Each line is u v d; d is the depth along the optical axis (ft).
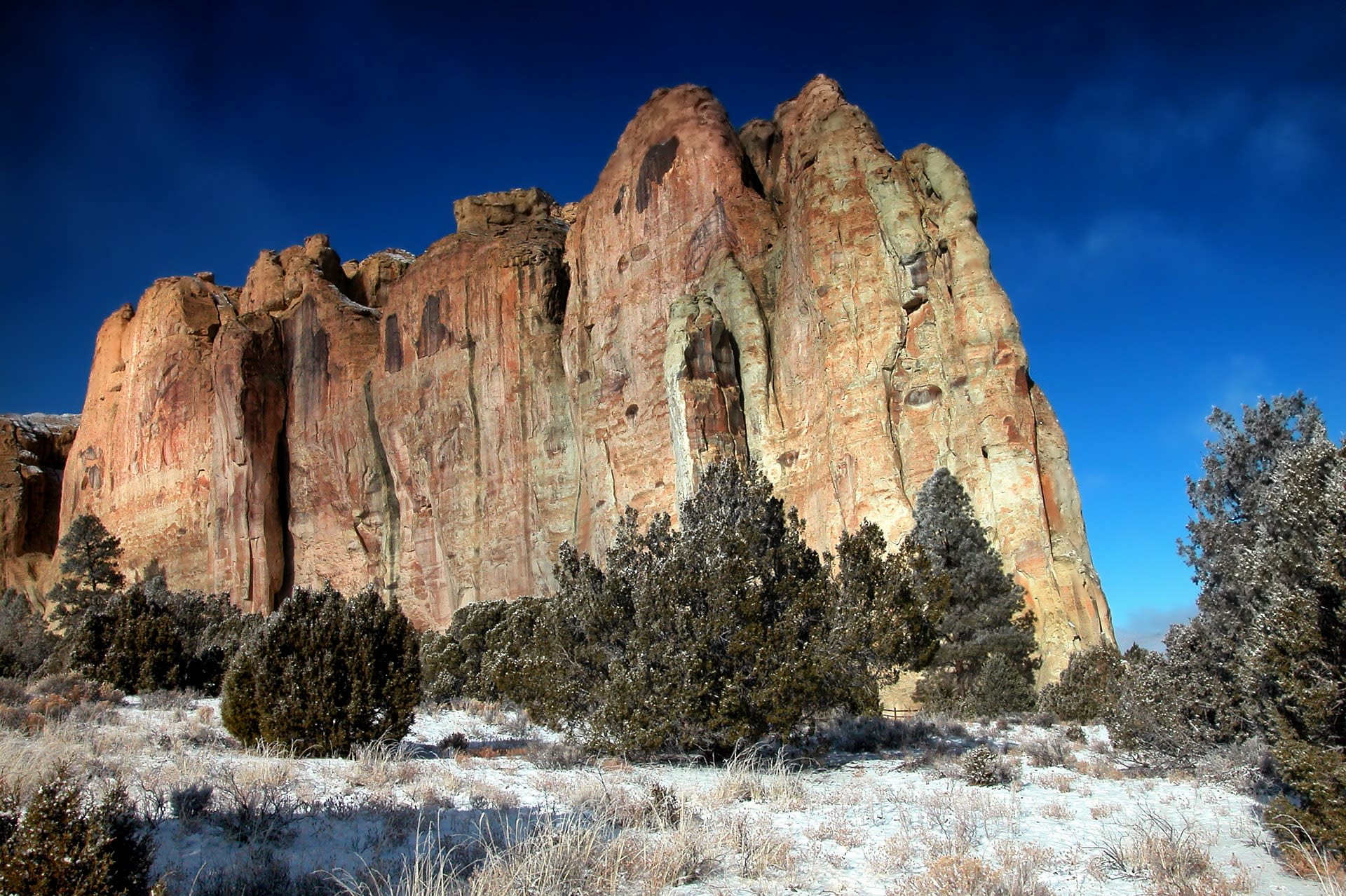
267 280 325.42
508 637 108.47
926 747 49.80
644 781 36.04
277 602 267.59
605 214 212.02
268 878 20.22
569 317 215.51
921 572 50.24
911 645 46.83
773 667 42.06
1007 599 102.94
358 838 24.91
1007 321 137.18
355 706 42.29
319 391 276.00
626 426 191.72
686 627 43.11
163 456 295.07
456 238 260.01
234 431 272.31
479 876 20.17
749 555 45.57
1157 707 42.01
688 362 167.22
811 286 159.33
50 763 28.12
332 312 283.18
